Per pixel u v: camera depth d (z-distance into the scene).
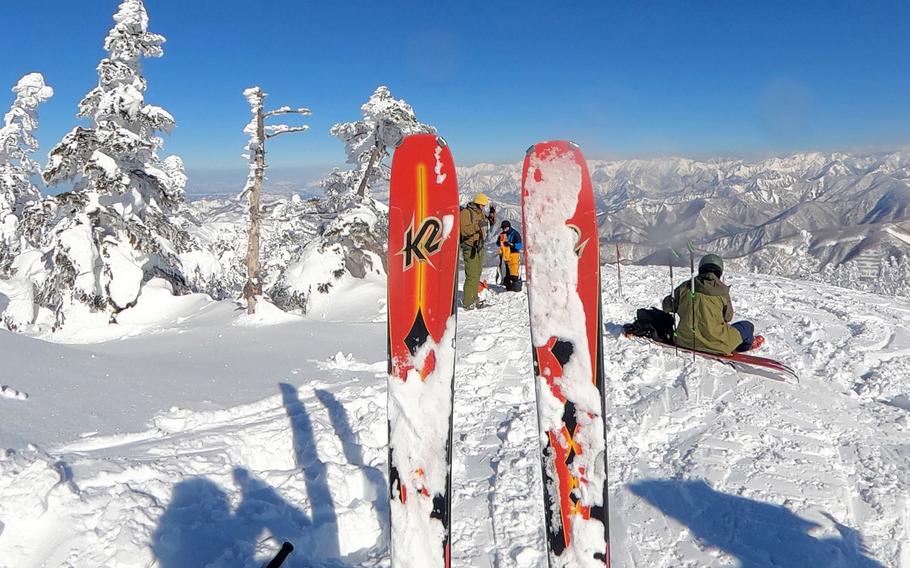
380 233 14.79
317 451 4.15
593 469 2.49
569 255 2.71
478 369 5.98
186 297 14.22
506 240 10.86
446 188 2.77
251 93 9.85
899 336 6.80
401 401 2.54
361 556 3.15
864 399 4.84
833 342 6.61
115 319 13.62
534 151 2.83
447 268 2.67
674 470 3.72
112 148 13.73
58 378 5.11
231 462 3.81
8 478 3.00
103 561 2.62
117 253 13.73
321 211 15.78
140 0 14.35
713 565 2.76
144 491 3.19
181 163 21.75
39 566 2.61
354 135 15.45
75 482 3.09
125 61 14.49
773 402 4.73
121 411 4.54
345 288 13.80
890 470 3.57
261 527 3.07
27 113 19.77
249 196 10.13
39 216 13.46
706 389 5.10
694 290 5.96
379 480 3.71
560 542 2.47
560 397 2.60
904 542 2.89
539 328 2.68
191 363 6.57
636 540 3.01
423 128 14.37
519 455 4.02
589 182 2.74
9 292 15.88
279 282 14.98
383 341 7.89
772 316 8.19
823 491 3.36
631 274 12.45
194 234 19.92
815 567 2.69
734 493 3.37
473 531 3.17
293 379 5.88
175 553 2.77
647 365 5.79
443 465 2.43
